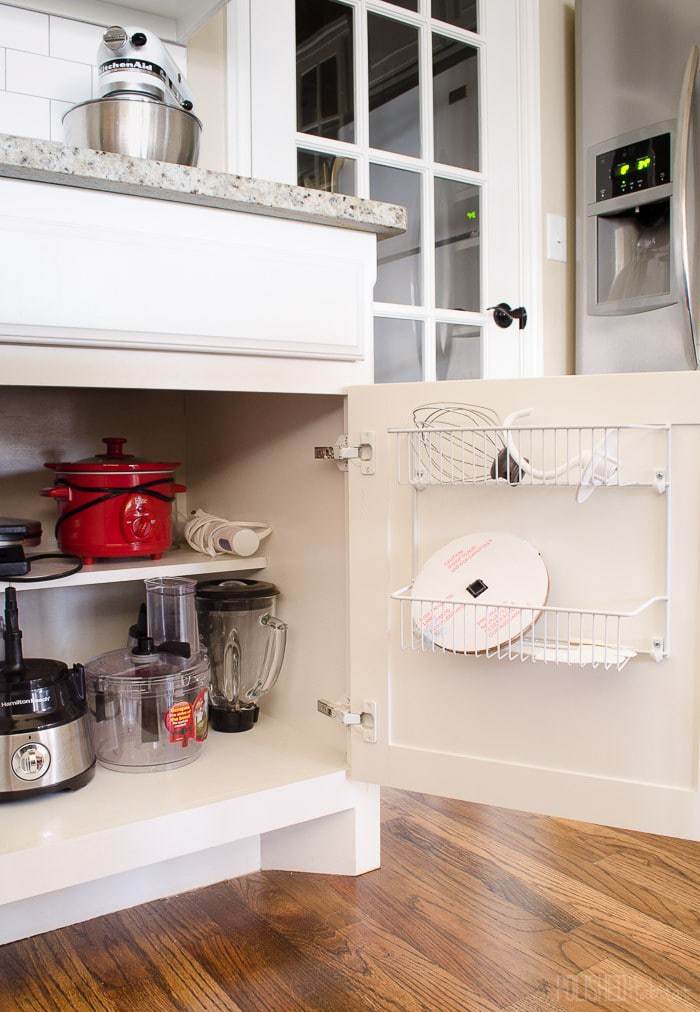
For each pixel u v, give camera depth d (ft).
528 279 7.06
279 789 3.96
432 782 3.89
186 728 4.22
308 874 4.36
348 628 4.11
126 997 3.34
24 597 4.88
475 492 3.69
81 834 3.45
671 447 3.31
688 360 5.67
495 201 6.93
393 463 3.90
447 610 3.60
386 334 6.40
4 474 4.86
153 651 4.43
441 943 3.65
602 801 3.53
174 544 5.35
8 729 3.68
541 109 7.09
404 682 3.93
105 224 3.50
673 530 3.32
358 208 3.99
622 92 6.16
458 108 6.75
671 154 5.88
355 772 4.10
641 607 3.26
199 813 3.73
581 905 3.95
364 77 6.15
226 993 3.35
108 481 4.42
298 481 4.63
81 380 3.54
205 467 5.54
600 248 6.49
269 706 5.01
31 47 4.64
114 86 3.98
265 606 4.80
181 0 4.75
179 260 3.65
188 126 4.10
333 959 3.55
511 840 4.67
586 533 3.48
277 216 3.90
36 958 3.65
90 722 4.15
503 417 3.60
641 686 3.43
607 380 3.41
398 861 4.42
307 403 4.51
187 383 3.77
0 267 3.28
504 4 6.91
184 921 3.92
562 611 3.35
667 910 3.91
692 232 5.74
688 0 5.68
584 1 6.41
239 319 3.82
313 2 5.90
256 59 5.59
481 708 3.76
